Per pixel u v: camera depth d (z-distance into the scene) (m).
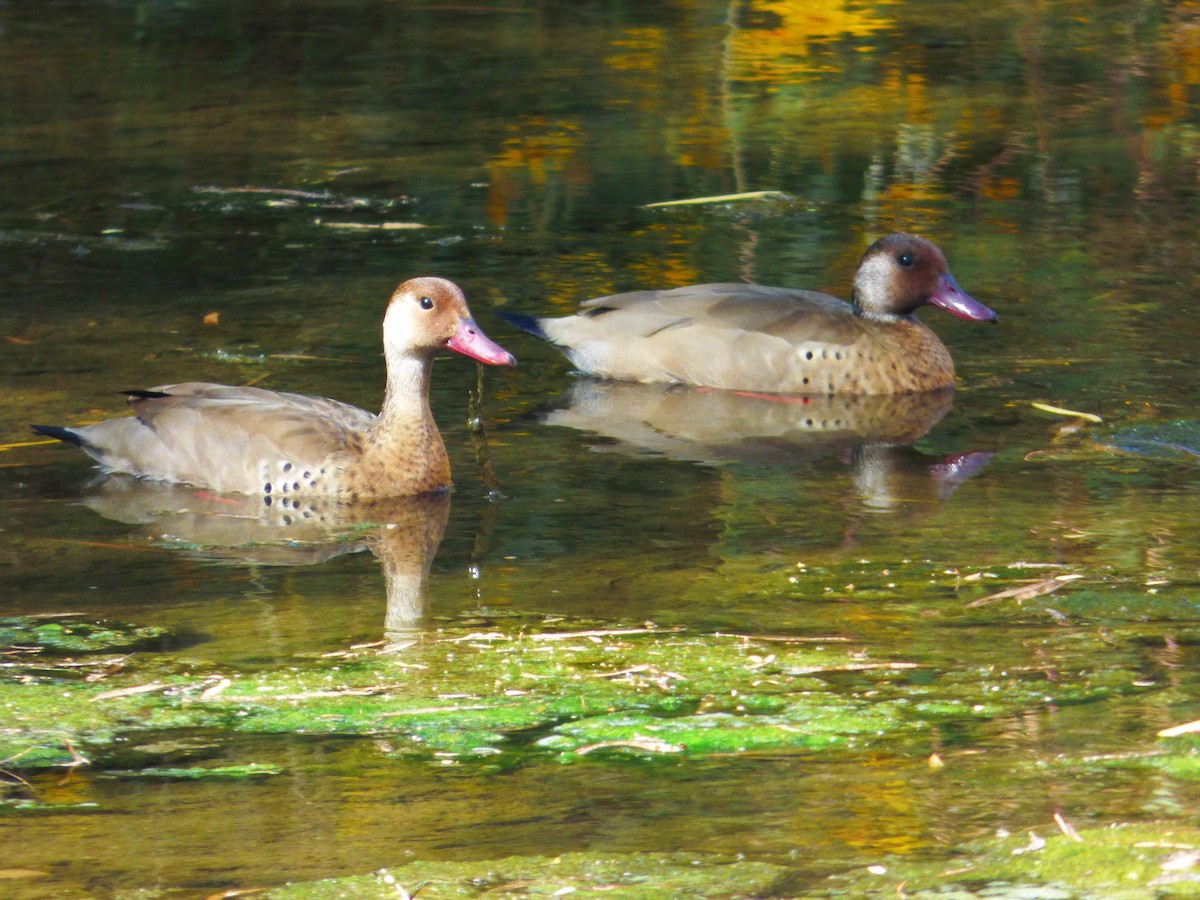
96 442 13.93
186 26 33.66
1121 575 11.01
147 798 8.02
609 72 29.78
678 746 8.47
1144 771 7.97
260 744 8.65
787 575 11.23
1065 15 33.38
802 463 13.98
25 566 11.70
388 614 10.67
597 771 8.22
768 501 12.96
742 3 35.25
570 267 19.66
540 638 10.12
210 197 22.67
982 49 30.84
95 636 10.30
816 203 22.23
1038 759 8.17
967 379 16.16
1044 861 7.06
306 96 28.33
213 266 19.67
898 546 11.79
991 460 13.87
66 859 7.39
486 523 12.62
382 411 13.58
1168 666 9.39
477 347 13.43
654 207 22.11
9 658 9.91
